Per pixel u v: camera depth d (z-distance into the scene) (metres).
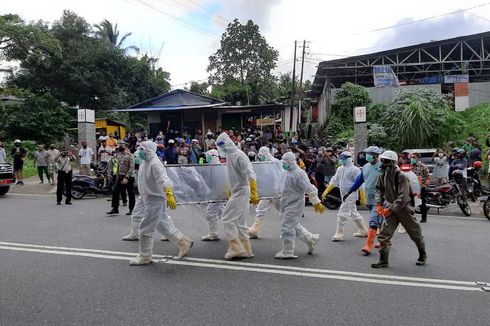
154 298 5.07
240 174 6.85
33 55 29.61
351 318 4.52
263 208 8.49
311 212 11.98
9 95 29.31
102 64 35.69
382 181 6.70
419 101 23.48
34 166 22.84
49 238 8.14
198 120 28.98
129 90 37.53
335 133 26.47
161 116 29.08
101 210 11.71
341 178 8.71
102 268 6.26
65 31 35.94
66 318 4.51
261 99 43.34
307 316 4.57
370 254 7.20
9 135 27.14
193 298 5.07
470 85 28.47
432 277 5.94
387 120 24.08
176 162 16.33
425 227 9.84
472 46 29.80
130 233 8.28
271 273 6.08
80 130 20.45
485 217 11.59
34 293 5.23
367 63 30.22
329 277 5.91
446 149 16.34
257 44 45.38
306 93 42.81
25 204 13.01
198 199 7.44
